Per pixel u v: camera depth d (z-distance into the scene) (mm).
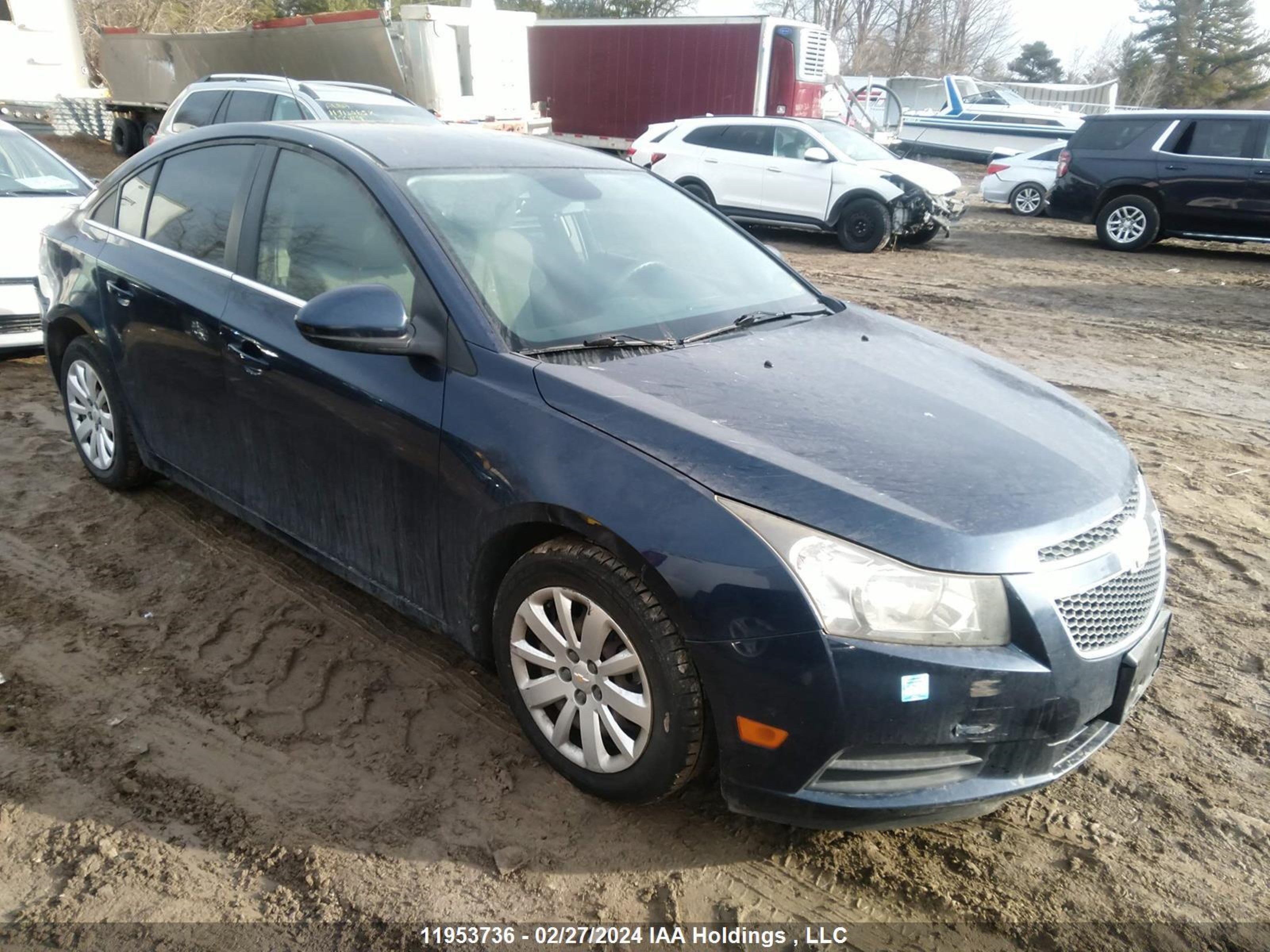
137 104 20406
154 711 3131
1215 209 13430
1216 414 6676
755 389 2857
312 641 3547
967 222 17547
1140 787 2988
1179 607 4059
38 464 4930
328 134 3551
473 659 3189
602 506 2479
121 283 4055
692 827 2734
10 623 3568
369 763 2934
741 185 14469
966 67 63031
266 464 3539
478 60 15562
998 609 2320
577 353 2932
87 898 2416
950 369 3330
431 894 2473
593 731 2682
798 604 2262
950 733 2312
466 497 2801
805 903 2502
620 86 20234
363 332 2779
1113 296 10828
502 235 3246
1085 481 2652
